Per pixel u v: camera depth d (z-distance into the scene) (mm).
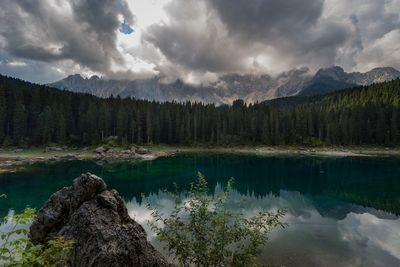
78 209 7355
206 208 8234
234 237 7902
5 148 80438
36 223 7809
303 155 95562
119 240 6852
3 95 88750
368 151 103500
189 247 7922
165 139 118125
